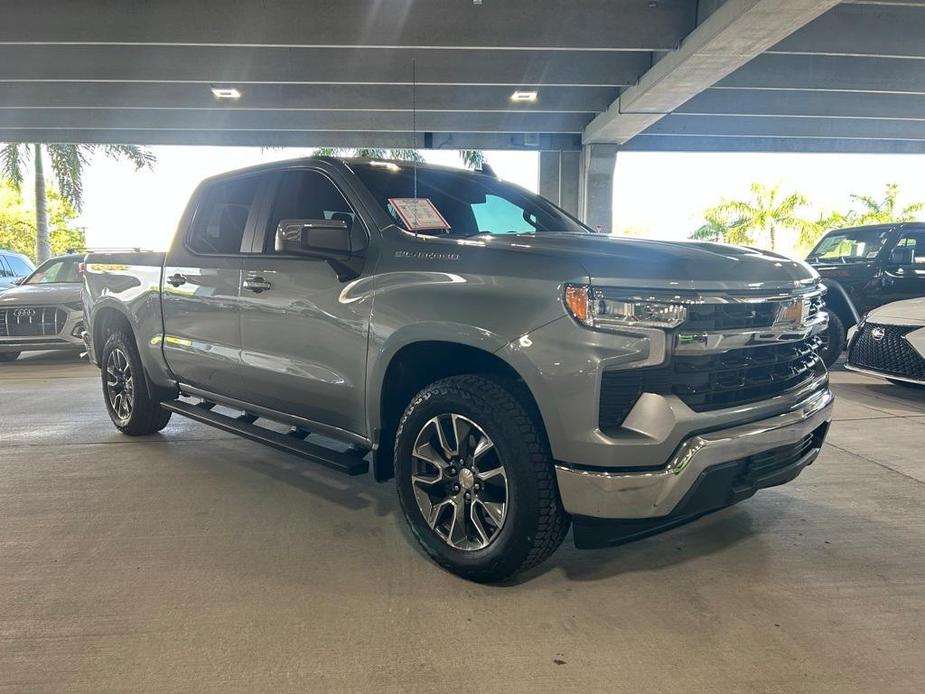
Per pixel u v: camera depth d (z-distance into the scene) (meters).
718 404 2.45
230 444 4.71
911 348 5.72
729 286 2.42
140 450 4.55
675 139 17.19
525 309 2.38
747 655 2.18
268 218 3.59
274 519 3.31
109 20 9.65
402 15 9.88
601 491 2.26
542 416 2.35
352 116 15.06
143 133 16.23
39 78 11.27
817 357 3.08
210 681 2.03
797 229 26.91
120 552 2.92
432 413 2.69
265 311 3.42
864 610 2.46
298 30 9.84
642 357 2.26
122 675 2.05
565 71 11.91
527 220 3.79
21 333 8.55
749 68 12.12
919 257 7.54
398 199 3.05
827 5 8.09
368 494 3.69
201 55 11.41
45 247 21.55
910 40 10.38
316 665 2.11
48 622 2.35
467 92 13.48
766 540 3.09
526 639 2.27
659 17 10.02
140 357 4.52
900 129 16.58
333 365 3.10
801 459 2.89
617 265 2.33
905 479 3.93
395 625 2.35
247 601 2.50
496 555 2.52
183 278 3.99
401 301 2.76
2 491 3.70
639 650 2.21
